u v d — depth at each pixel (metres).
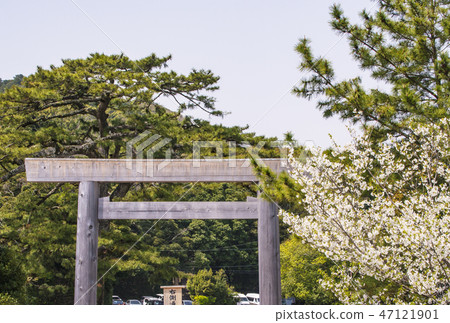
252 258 47.03
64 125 28.47
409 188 10.11
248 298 44.38
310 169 8.66
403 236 8.10
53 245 17.09
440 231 7.52
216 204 9.87
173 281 43.47
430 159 8.91
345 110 10.84
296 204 9.29
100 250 17.88
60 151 17.00
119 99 18.39
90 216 9.98
